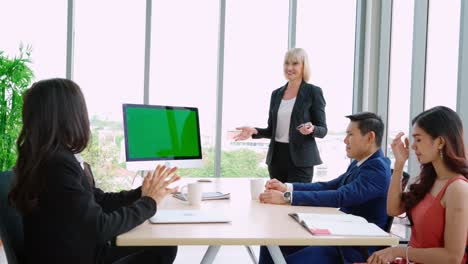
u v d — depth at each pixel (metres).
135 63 4.09
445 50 2.94
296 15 4.19
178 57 4.12
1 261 3.00
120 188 4.03
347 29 4.30
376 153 2.09
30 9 3.95
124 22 4.06
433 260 1.54
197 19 4.13
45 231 1.34
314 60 4.28
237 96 4.18
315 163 3.24
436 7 3.09
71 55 3.98
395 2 3.95
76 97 1.43
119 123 4.06
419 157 1.69
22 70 3.64
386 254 1.59
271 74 4.20
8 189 1.51
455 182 1.56
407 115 3.55
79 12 4.02
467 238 1.59
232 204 1.96
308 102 3.22
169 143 2.39
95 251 1.38
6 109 3.60
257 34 4.18
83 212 1.33
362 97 4.31
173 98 4.13
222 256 3.46
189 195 1.91
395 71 3.90
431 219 1.63
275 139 3.33
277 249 1.63
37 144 1.36
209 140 4.20
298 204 1.96
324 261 1.82
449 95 2.88
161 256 1.82
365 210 2.03
